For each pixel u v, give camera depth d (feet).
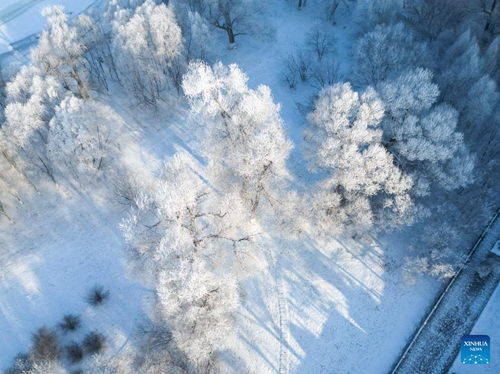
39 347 147.84
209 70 143.13
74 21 218.38
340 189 168.35
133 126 208.23
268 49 232.53
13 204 184.14
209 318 127.65
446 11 219.00
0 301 161.68
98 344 150.20
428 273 156.97
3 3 289.33
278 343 149.38
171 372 143.95
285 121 201.36
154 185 183.52
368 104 147.95
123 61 199.52
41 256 171.83
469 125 177.27
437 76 193.67
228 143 150.30
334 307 155.33
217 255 146.92
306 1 251.80
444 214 167.84
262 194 162.40
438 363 144.87
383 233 169.37
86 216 181.06
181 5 216.54
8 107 168.14
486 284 158.61
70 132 169.99
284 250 167.94
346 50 227.40
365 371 144.36
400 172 149.89
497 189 178.29
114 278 165.07
